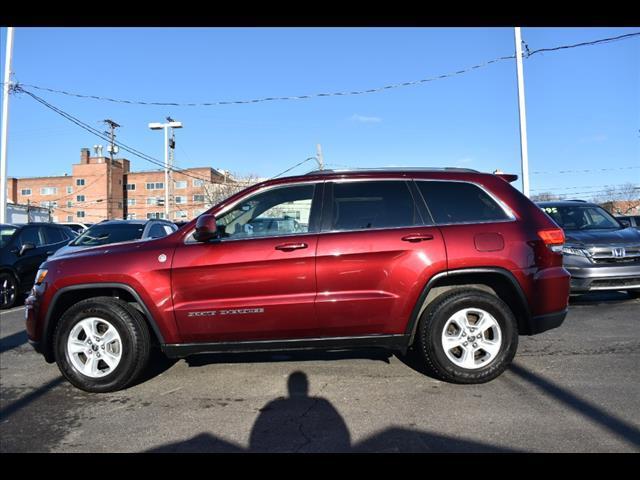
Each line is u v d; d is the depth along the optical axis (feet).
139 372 14.49
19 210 85.51
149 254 14.28
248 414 12.57
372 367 16.08
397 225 14.33
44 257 33.60
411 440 10.92
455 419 11.93
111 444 11.10
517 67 54.19
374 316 13.91
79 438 11.43
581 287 24.70
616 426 11.35
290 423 11.96
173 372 16.10
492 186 14.96
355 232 14.14
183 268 13.97
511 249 14.11
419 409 12.59
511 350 14.17
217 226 14.61
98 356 14.37
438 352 14.08
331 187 14.79
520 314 14.65
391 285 13.87
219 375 15.66
